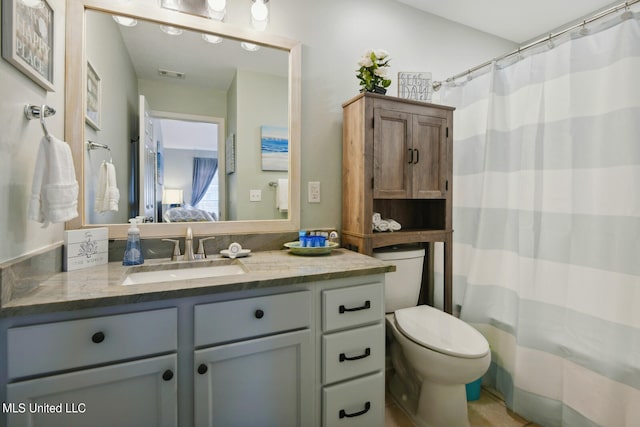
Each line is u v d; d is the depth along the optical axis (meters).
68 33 1.21
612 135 1.29
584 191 1.38
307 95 1.73
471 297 1.84
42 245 1.00
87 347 0.82
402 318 1.61
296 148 1.67
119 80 1.34
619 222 1.27
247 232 1.58
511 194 1.69
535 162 1.56
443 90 2.02
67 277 1.03
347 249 1.73
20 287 0.82
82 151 1.23
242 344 1.01
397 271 1.81
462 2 2.00
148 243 1.38
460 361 1.28
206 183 1.50
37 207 0.85
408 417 1.60
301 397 1.12
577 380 1.38
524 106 1.62
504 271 1.73
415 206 2.06
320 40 1.75
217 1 1.44
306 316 1.12
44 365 0.78
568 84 1.43
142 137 1.39
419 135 1.70
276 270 1.17
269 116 1.62
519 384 1.56
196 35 1.48
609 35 1.30
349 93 1.83
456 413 1.43
